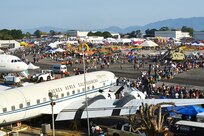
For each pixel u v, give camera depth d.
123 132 28.58
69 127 34.72
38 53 137.62
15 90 33.22
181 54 101.06
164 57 103.69
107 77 44.78
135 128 12.02
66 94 37.06
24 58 114.25
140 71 81.62
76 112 34.31
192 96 47.84
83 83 40.16
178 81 65.56
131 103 33.91
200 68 86.88
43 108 34.28
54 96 35.22
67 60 106.75
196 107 34.75
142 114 12.05
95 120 36.28
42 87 35.41
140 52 138.62
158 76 66.25
